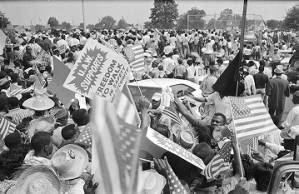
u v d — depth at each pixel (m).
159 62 16.55
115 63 6.06
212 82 9.47
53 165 3.94
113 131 2.40
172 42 26.16
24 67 14.41
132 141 2.40
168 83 10.27
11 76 10.81
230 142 4.79
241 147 5.96
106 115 2.41
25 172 3.45
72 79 5.99
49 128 6.08
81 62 5.99
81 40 22.05
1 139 5.69
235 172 4.79
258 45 27.62
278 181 3.45
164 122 5.78
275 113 12.27
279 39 35.03
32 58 15.41
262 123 5.92
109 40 21.77
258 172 4.33
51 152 4.81
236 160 4.76
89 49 6.00
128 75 6.14
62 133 5.39
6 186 4.12
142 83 10.24
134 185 2.42
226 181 4.55
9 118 7.04
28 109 7.20
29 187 3.40
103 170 2.43
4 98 7.43
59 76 6.92
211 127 5.48
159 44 25.61
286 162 3.47
